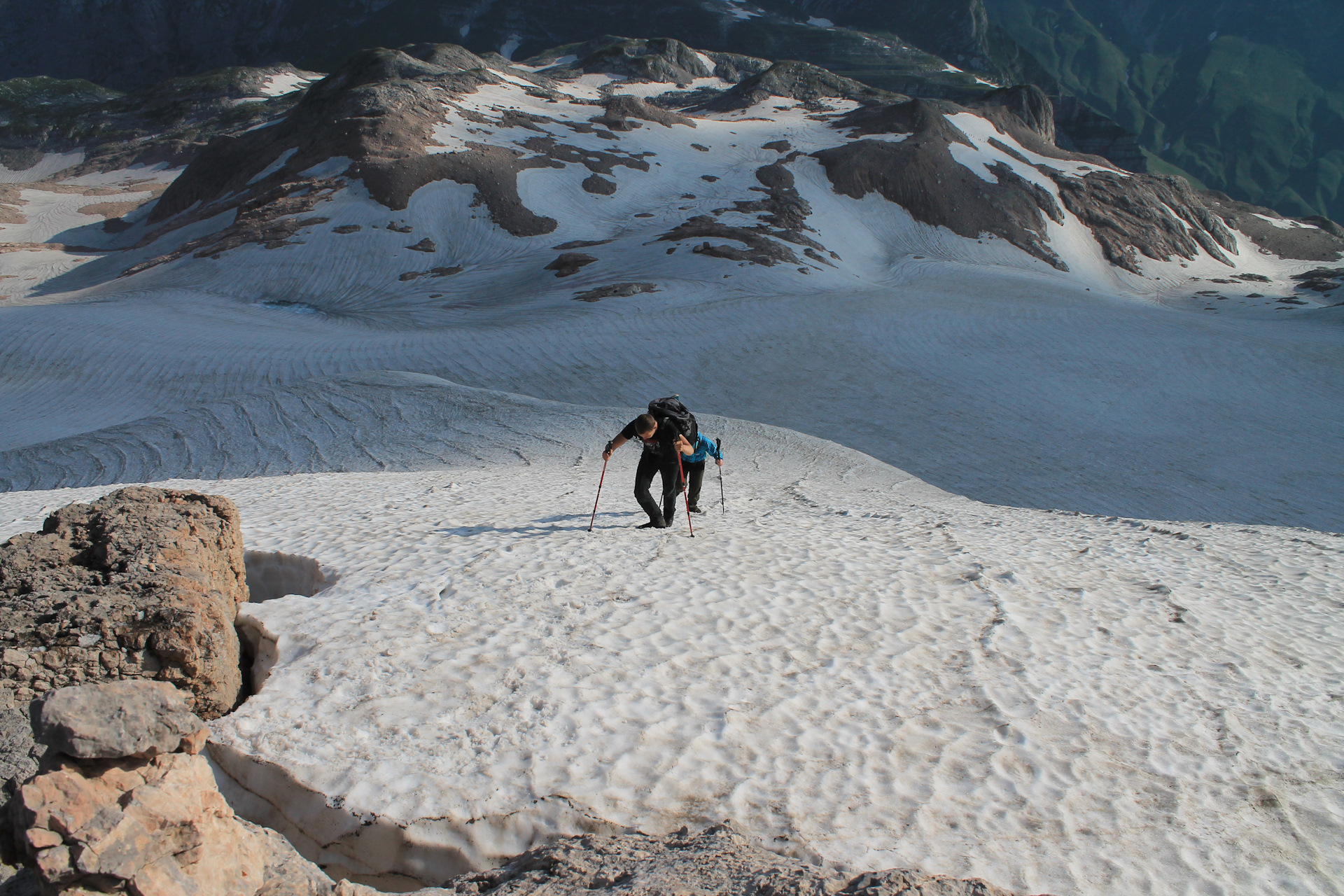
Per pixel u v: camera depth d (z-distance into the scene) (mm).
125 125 133875
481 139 75188
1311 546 9336
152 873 2221
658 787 3785
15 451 23469
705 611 5914
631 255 53969
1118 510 19859
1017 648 5508
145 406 30734
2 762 3916
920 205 71312
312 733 4219
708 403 28891
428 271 55500
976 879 3041
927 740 4273
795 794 3756
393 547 7688
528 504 10250
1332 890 3295
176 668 4832
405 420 23656
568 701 4527
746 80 106625
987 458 23406
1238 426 26438
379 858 3576
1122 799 3830
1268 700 4957
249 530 8695
